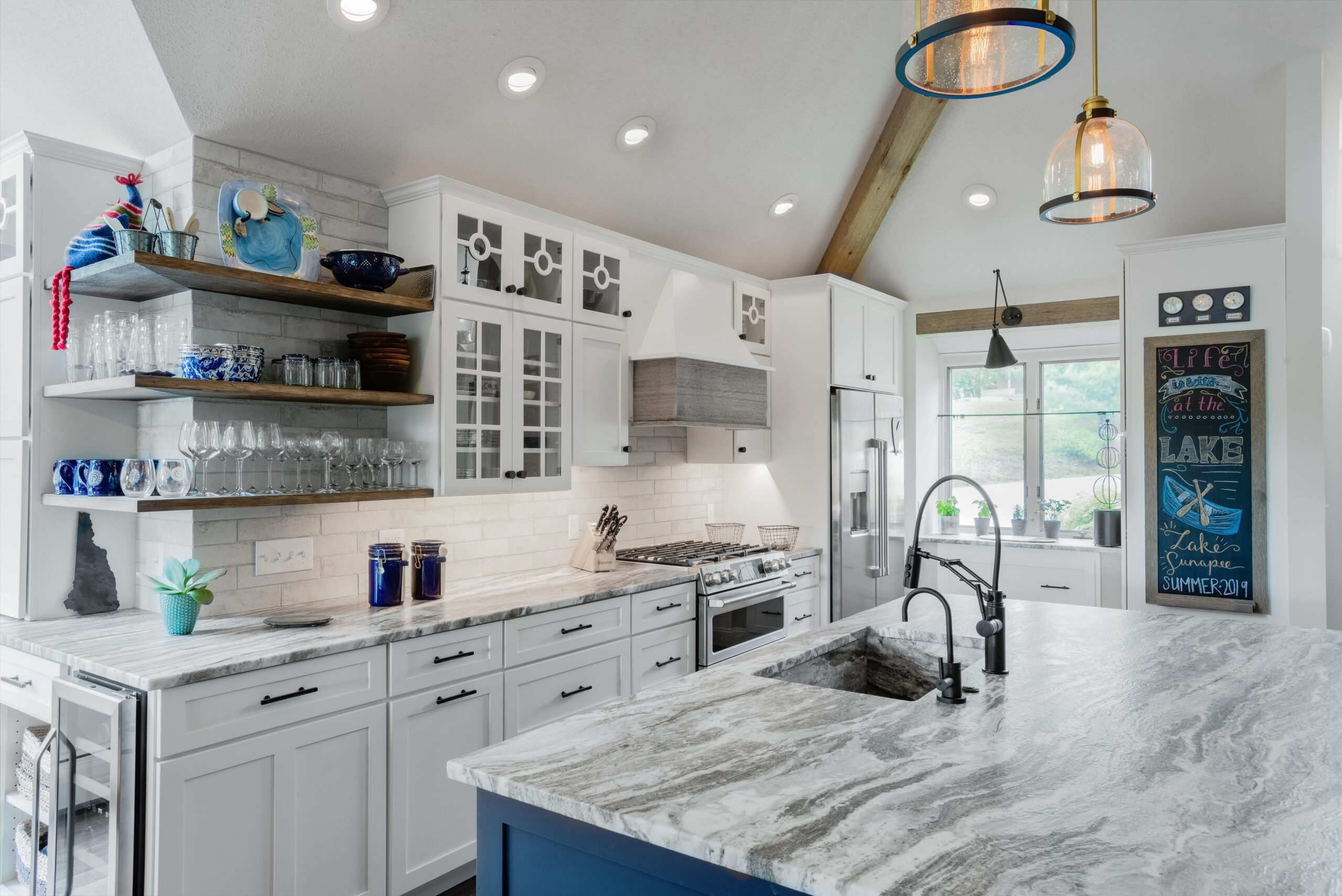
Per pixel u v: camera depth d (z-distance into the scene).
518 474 3.53
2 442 2.91
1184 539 4.55
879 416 5.57
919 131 4.68
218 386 2.65
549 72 3.37
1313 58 3.90
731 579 4.23
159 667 2.26
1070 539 5.95
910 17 1.67
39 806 2.50
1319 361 4.05
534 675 3.21
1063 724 1.83
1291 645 2.62
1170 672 2.29
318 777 2.51
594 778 1.52
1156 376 4.63
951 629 2.02
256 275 2.74
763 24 3.71
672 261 4.54
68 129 3.15
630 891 1.41
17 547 2.85
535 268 3.65
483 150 3.55
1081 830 1.31
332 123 3.10
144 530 3.06
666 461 5.01
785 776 1.52
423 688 2.81
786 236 5.17
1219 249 4.49
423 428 3.28
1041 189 4.89
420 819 2.79
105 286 2.80
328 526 3.28
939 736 1.74
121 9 2.53
